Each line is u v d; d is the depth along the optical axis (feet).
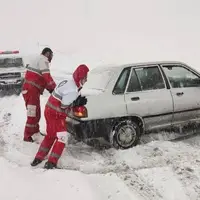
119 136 19.26
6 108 32.27
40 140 21.52
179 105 20.79
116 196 13.91
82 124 18.57
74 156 18.90
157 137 21.11
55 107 16.70
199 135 21.72
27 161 17.98
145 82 20.36
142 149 19.11
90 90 19.98
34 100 21.08
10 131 24.45
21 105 31.94
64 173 15.55
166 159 17.70
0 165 16.46
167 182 15.21
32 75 20.94
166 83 20.81
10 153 19.30
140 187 14.92
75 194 13.71
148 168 16.71
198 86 22.06
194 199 13.87
